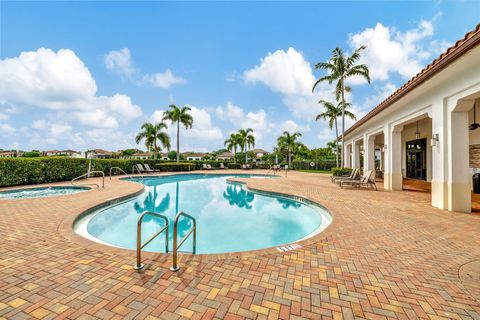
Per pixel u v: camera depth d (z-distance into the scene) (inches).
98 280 102.6
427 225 191.0
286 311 84.1
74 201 272.4
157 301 88.7
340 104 732.0
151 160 877.8
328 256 130.7
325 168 1221.1
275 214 299.7
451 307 86.8
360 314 83.0
